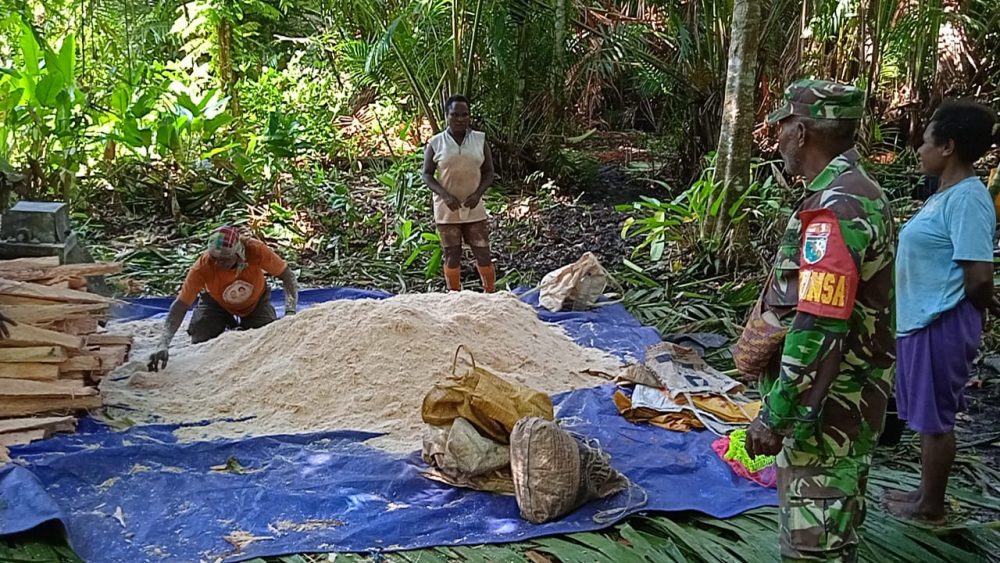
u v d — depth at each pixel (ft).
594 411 15.84
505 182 35.45
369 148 39.99
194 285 17.43
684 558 11.66
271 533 12.19
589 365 17.99
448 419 13.69
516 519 12.56
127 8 37.63
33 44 29.63
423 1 33.12
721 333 20.54
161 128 31.60
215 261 17.58
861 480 9.37
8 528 11.68
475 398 13.50
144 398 16.10
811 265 8.61
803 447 9.26
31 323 14.76
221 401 15.92
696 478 13.70
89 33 38.24
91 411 15.43
